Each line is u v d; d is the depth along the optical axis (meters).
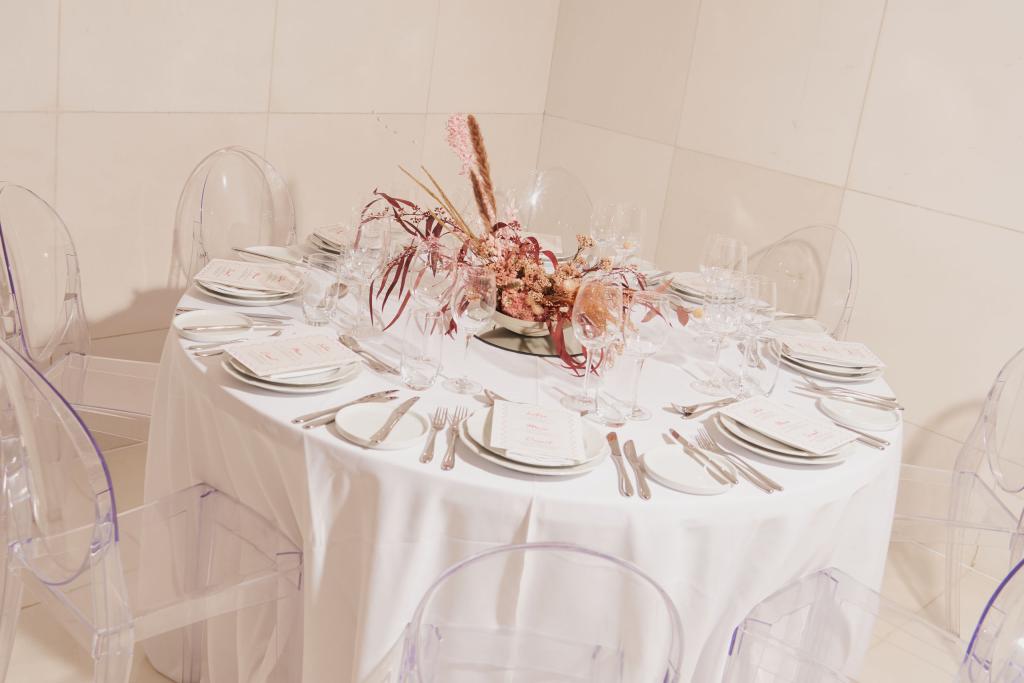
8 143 3.28
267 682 2.20
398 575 1.90
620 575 1.71
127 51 3.47
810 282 4.16
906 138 3.84
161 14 3.53
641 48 4.70
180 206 3.64
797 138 4.18
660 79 4.65
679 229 4.70
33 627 2.67
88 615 1.89
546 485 1.86
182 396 2.28
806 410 2.38
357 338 2.43
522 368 2.42
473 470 1.87
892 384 4.01
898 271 3.93
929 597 3.57
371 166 4.49
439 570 1.92
